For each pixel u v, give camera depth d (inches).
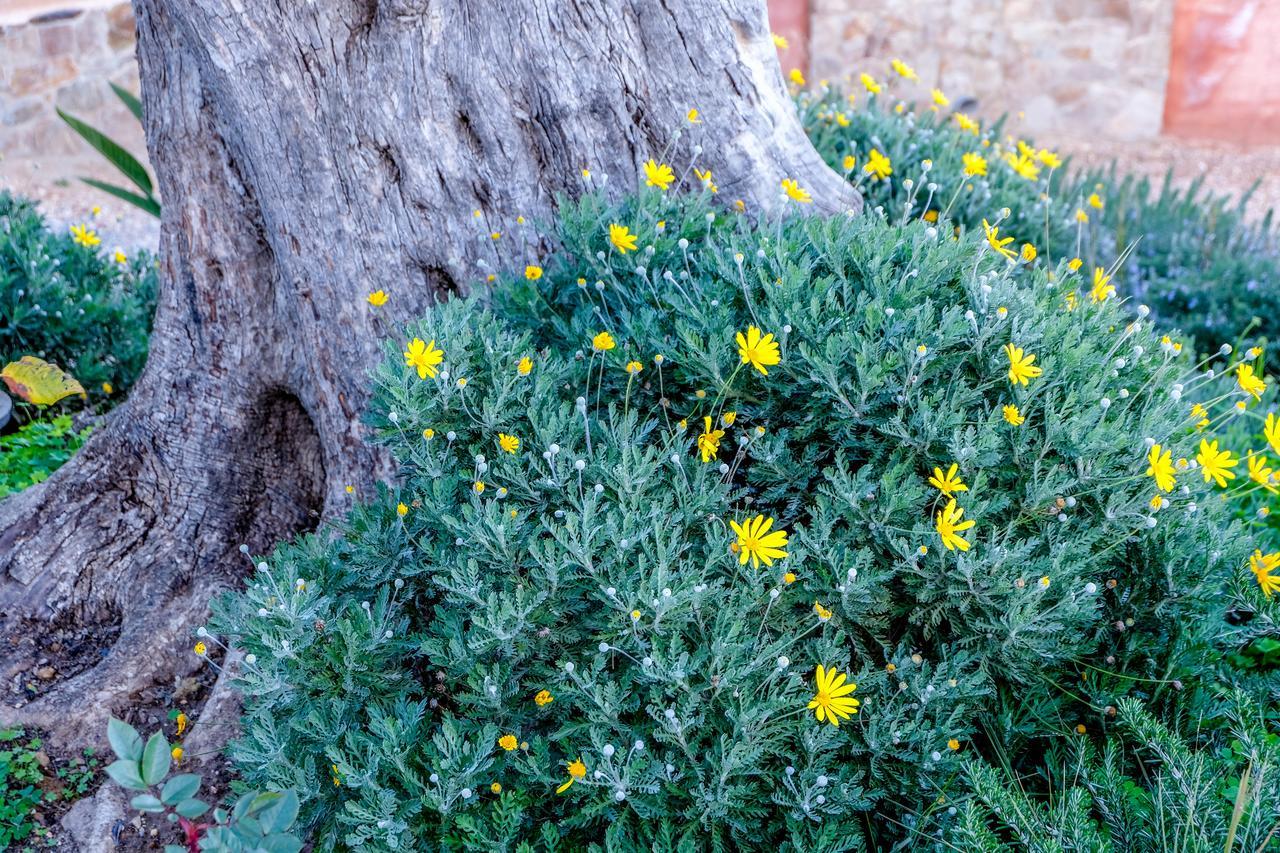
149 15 135.9
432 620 108.6
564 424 104.1
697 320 108.4
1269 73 390.6
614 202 132.4
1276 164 377.4
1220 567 107.8
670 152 133.3
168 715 132.3
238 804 76.1
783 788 93.5
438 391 105.8
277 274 139.2
